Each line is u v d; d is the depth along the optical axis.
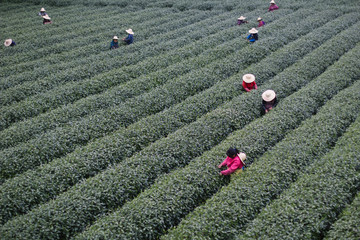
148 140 18.89
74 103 22.95
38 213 13.34
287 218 12.43
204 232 12.41
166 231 13.48
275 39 32.91
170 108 21.84
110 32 39.00
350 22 38.06
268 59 28.47
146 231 13.03
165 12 48.66
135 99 22.94
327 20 39.84
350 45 31.89
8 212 14.06
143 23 42.81
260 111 21.53
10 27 44.78
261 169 15.15
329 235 12.02
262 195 13.94
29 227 12.64
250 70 26.44
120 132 19.08
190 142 17.98
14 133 19.34
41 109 22.70
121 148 17.97
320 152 16.52
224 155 16.55
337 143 16.94
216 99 22.77
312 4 46.66
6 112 21.78
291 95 22.50
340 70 25.64
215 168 15.81
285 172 15.03
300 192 13.64
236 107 21.12
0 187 14.94
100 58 31.66
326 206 12.82
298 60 28.81
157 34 39.12
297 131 18.25
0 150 18.42
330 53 29.50
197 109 21.53
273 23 38.50
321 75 25.36
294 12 42.78
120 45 35.75
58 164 16.55
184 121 20.78
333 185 13.60
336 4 46.50
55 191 15.32
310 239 11.90
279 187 14.47
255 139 17.70
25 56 33.06
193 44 33.28
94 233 12.48
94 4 56.97
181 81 24.97
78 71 28.02
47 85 26.14
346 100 21.17
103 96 23.44
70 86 25.05
